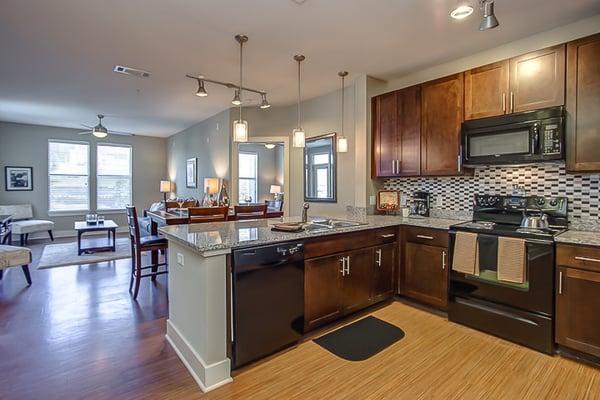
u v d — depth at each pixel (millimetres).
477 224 2957
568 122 2424
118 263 4914
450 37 2859
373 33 2787
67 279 4070
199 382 1967
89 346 2391
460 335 2604
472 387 1934
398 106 3633
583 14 2475
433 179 3645
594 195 2543
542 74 2564
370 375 2057
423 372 2088
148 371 2080
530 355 2297
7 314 2959
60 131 7453
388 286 3219
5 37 2891
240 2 2318
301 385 1953
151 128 7551
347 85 4199
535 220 2660
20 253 3771
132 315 2963
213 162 6277
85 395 1840
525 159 2619
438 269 2973
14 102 5180
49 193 7363
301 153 5047
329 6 2365
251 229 2631
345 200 4297
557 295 2264
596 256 2096
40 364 2148
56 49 3150
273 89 4379
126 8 2406
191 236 2264
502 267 2482
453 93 3145
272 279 2213
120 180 8297
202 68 3619
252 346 2117
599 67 2291
